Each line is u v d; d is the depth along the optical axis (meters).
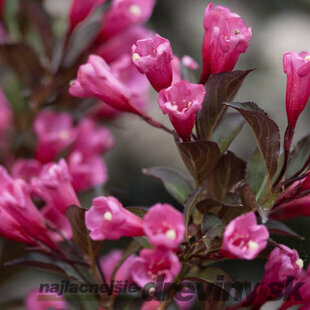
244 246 0.65
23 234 0.75
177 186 0.74
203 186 0.69
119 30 0.88
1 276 0.90
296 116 0.69
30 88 0.90
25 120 0.92
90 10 0.87
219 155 0.70
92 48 0.89
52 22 0.93
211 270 0.70
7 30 0.92
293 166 0.71
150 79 0.69
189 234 0.71
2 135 0.92
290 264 0.68
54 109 0.92
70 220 0.73
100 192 0.81
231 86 0.70
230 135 0.73
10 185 0.75
